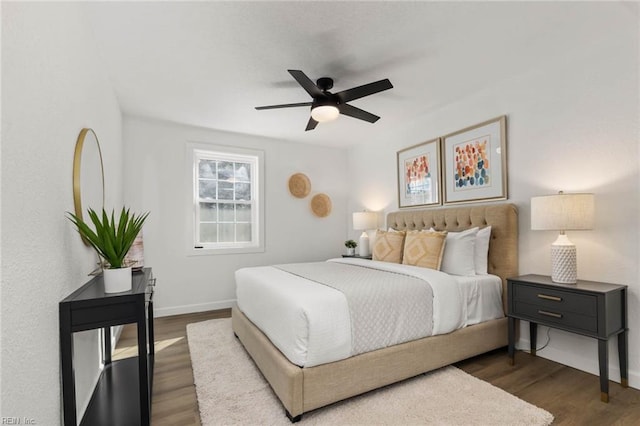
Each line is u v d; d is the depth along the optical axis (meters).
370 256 4.38
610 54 2.19
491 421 1.67
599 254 2.24
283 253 4.68
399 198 4.14
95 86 2.11
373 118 2.80
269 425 1.66
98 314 1.38
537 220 2.26
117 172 3.18
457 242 2.79
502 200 2.87
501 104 2.88
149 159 3.79
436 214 3.44
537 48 2.30
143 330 1.46
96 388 1.93
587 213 2.09
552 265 2.26
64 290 1.40
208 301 4.09
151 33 2.06
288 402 1.67
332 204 5.14
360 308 1.91
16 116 0.98
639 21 2.00
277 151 4.68
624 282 2.11
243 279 2.78
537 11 1.89
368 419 1.70
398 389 2.01
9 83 0.94
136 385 1.97
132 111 3.50
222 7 1.81
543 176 2.58
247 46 2.22
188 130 4.03
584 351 2.30
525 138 2.70
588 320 1.95
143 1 1.75
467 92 3.07
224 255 4.22
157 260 3.81
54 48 1.32
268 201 4.58
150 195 3.79
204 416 1.73
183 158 3.99
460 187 3.27
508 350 2.50
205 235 4.20
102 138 2.36
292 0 1.76
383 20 1.95
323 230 5.04
